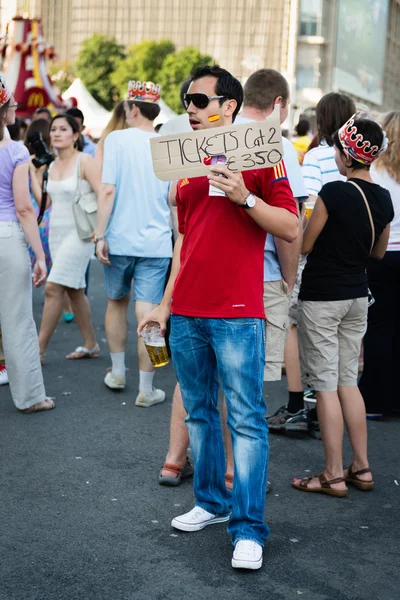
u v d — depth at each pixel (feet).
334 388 13.19
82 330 22.09
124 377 18.94
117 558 10.66
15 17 65.21
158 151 10.02
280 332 12.91
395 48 201.57
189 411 11.29
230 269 10.20
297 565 10.64
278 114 9.67
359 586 10.14
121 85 209.05
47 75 65.82
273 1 254.27
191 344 10.73
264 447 10.49
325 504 12.82
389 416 18.19
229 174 9.64
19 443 15.16
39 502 12.45
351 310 13.19
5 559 10.54
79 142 22.56
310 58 204.23
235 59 262.88
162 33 279.90
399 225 17.25
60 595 9.64
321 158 16.40
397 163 16.96
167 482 13.23
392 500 13.10
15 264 16.40
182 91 14.70
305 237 13.09
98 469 13.93
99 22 288.10
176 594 9.75
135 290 17.94
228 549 11.03
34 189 20.79
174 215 17.90
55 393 18.71
